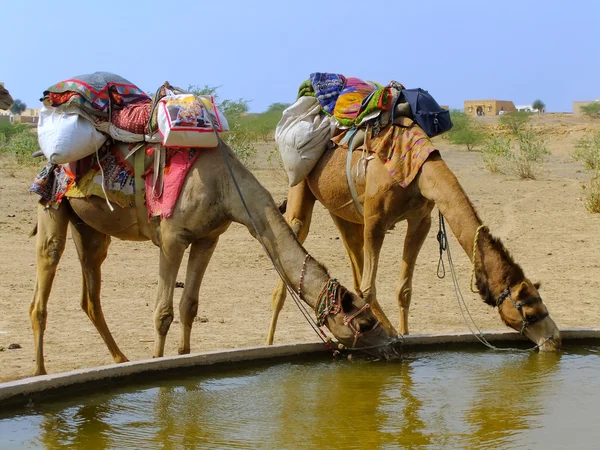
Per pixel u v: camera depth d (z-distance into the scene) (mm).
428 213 8266
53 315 9695
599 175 19984
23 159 28375
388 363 7062
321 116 9023
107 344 7641
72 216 7590
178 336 8859
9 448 4910
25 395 5535
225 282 12008
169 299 7184
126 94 7449
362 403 5918
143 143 7211
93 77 7309
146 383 6250
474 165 32781
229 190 7078
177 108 6945
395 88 8414
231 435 5176
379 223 8102
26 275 12125
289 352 7043
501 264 7344
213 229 7199
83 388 5875
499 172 28609
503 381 6566
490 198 21156
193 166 7070
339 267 13023
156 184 7141
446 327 9297
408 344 7527
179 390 6184
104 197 7215
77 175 7297
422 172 7758
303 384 6418
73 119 7098
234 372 6711
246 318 9781
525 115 58781
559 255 13883
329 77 9023
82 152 7137
